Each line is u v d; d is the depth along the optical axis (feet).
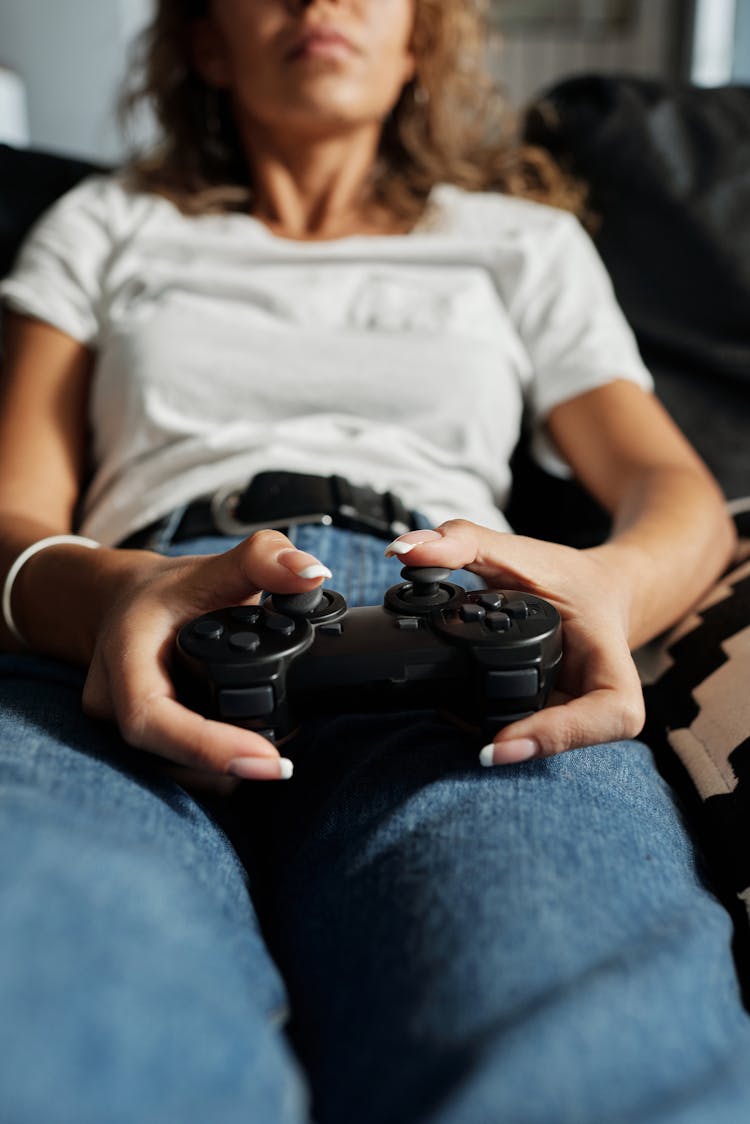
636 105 3.83
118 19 10.07
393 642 1.55
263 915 1.63
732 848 1.66
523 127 3.98
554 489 3.38
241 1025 0.97
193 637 1.52
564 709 1.54
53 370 2.96
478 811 1.52
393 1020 1.19
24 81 10.35
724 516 2.58
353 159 3.37
